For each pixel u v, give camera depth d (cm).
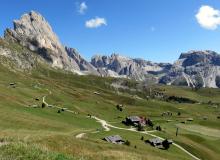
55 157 2073
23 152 2016
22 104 19925
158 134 19375
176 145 17375
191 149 17262
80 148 5194
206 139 19638
